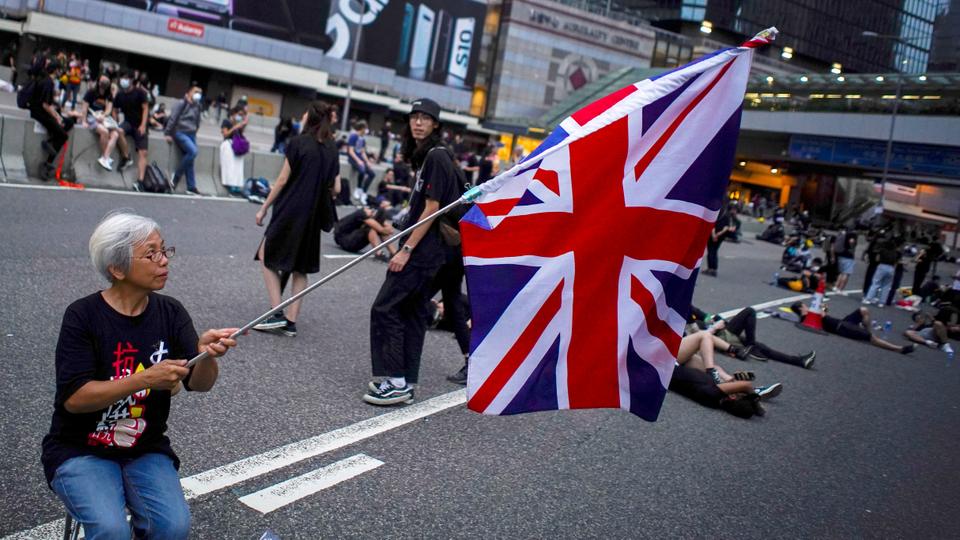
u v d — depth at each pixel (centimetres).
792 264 2191
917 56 11238
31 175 1298
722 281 1738
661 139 362
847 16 10344
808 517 509
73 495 267
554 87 7850
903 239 1823
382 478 456
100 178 1386
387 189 1911
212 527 371
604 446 578
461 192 564
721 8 9206
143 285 279
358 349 711
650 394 372
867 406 845
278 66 5609
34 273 760
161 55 5228
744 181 7438
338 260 1138
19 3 4959
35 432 440
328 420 530
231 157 1609
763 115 5409
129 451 285
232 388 557
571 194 356
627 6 9681
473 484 470
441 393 629
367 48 6275
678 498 504
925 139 4556
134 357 282
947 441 755
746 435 667
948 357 1282
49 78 1273
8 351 553
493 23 7688
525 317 356
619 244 362
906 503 568
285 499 411
